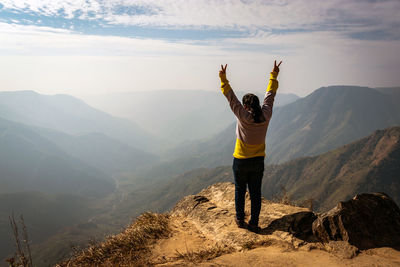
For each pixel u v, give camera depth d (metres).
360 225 3.54
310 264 3.10
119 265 3.58
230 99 3.97
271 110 4.07
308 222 4.36
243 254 3.46
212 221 4.98
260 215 4.84
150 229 4.65
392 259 3.05
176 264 3.25
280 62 4.34
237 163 4.18
